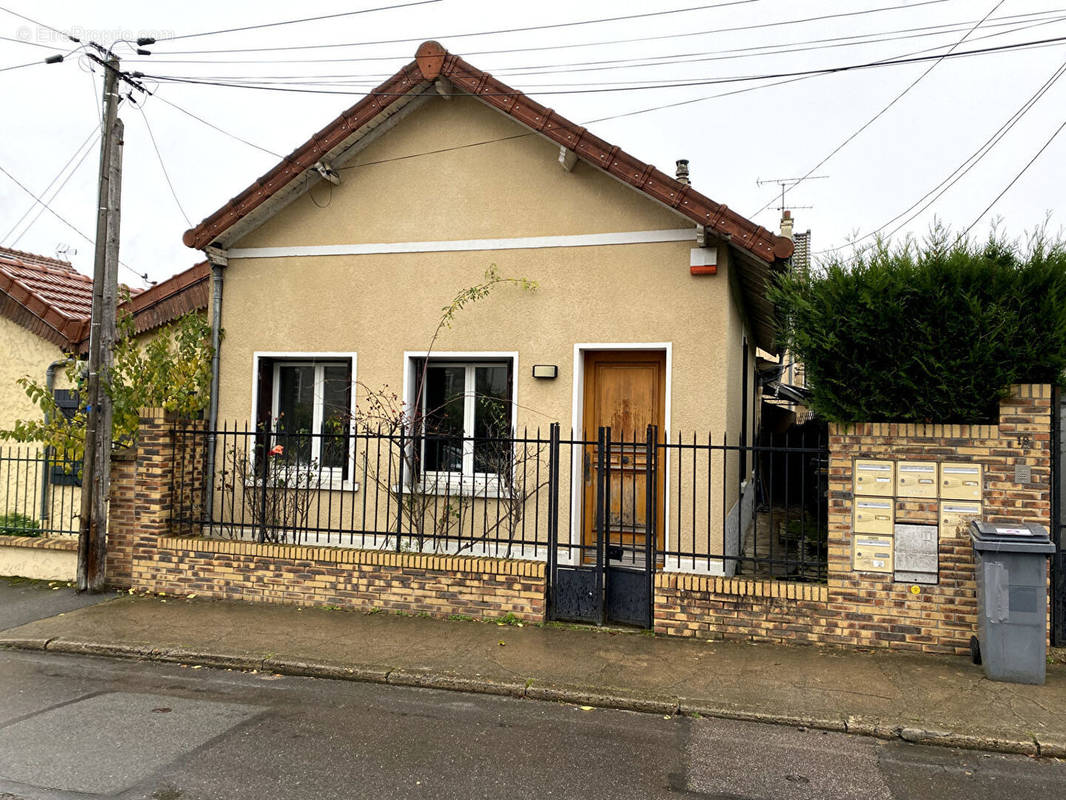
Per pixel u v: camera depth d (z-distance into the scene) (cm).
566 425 799
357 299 871
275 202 883
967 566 605
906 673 569
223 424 898
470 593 709
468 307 834
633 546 687
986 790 413
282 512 847
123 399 816
